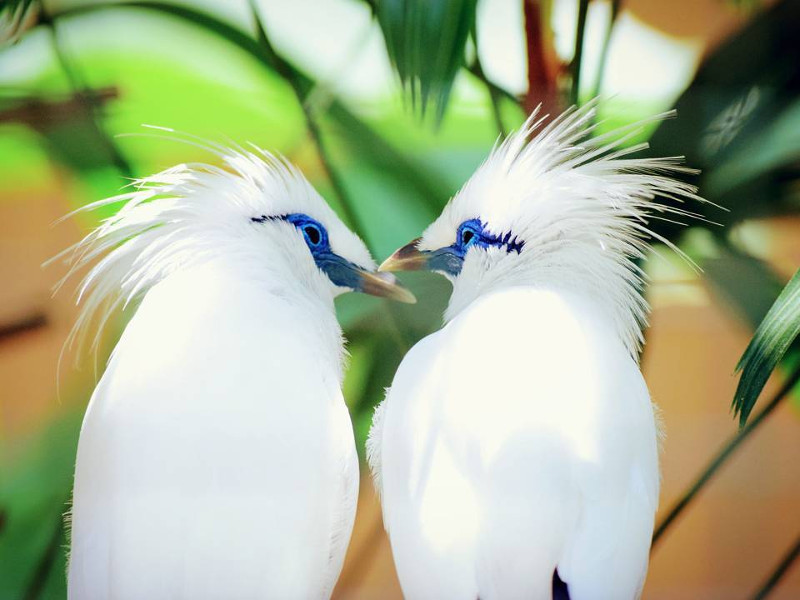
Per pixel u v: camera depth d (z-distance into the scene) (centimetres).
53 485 120
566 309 112
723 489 120
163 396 110
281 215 115
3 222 120
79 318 116
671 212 119
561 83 120
